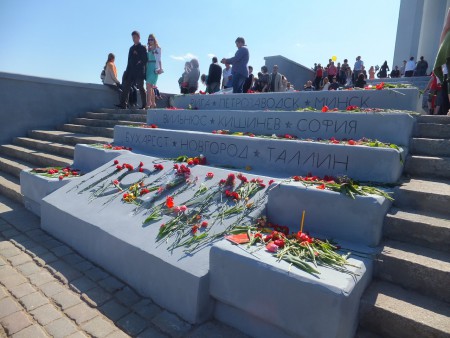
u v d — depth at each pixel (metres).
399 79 12.60
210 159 5.04
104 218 3.85
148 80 9.66
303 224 3.19
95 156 5.87
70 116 10.41
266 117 5.27
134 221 3.66
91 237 3.79
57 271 3.58
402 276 2.63
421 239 2.86
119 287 3.31
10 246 4.18
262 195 3.57
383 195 3.04
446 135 4.24
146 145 6.09
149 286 3.11
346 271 2.36
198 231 3.23
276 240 2.74
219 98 7.20
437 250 2.79
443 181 3.58
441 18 16.81
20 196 5.85
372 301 2.45
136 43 9.17
